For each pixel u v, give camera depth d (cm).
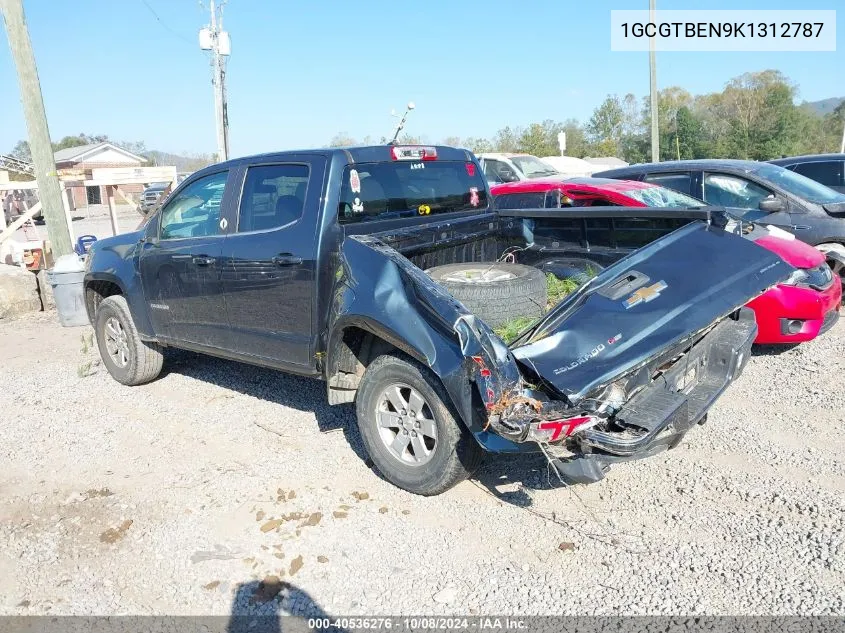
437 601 329
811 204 797
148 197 2425
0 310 996
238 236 511
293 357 491
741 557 351
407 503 417
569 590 333
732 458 455
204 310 551
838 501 396
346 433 522
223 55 2045
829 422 505
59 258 1010
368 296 408
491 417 335
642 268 393
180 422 559
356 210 475
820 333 646
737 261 429
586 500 414
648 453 363
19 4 1019
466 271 454
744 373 617
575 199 795
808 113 5325
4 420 579
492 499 419
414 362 401
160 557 372
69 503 434
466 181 576
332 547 374
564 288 499
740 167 858
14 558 378
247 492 437
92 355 774
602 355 342
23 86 1031
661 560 352
